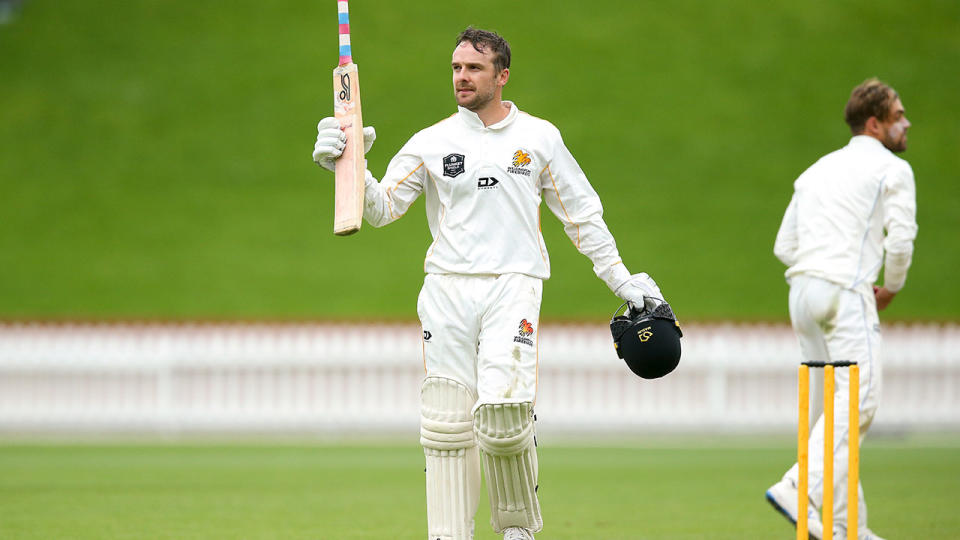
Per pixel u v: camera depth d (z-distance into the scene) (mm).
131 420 42719
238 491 25734
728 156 87438
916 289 71062
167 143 90500
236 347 42719
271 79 97312
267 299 70250
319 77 97062
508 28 101062
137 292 71188
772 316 67375
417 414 42750
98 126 92375
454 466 14562
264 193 84688
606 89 94312
